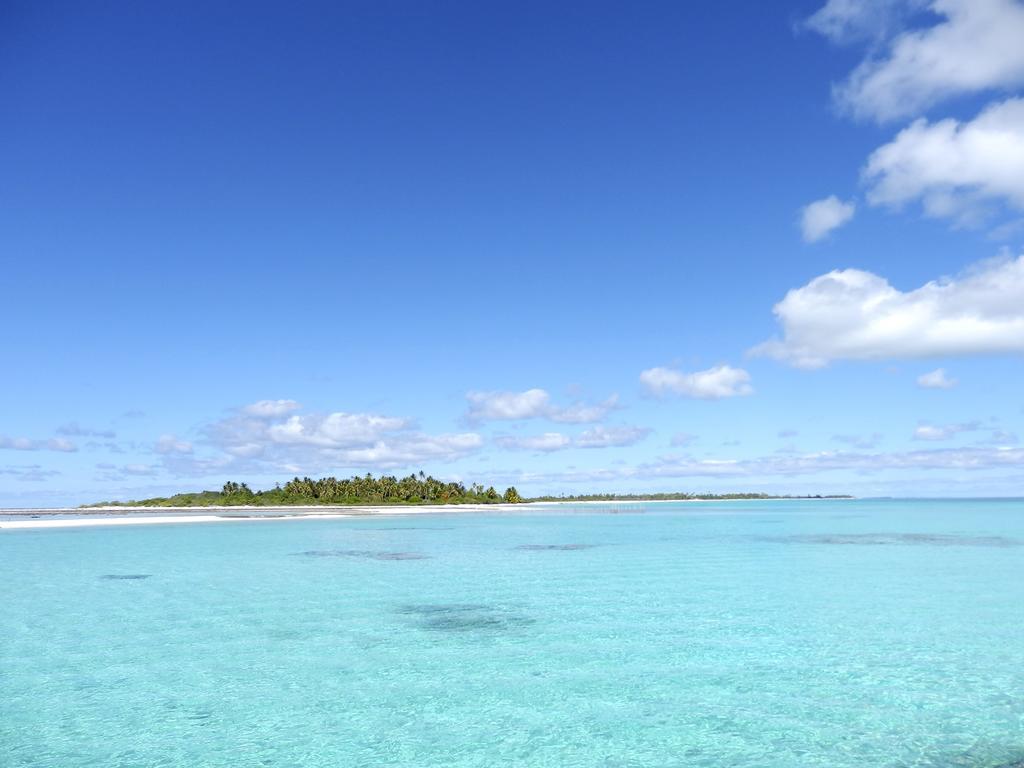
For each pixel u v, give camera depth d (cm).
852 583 2723
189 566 3319
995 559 3650
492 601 2294
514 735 1102
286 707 1233
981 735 1099
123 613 2098
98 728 1137
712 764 990
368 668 1480
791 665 1495
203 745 1067
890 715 1188
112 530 6088
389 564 3422
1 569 3195
